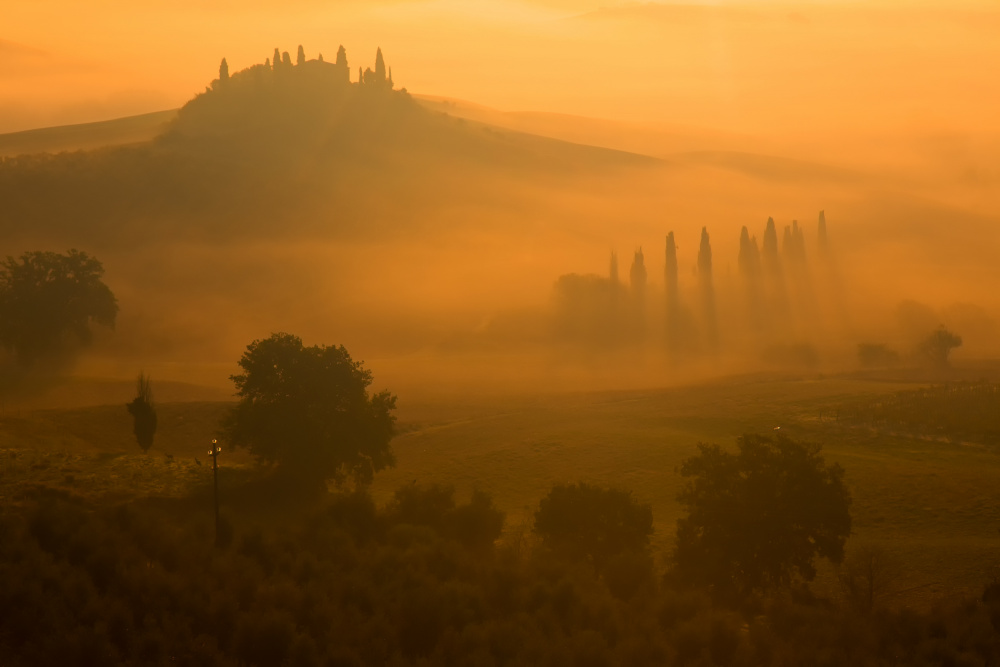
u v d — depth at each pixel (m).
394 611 116.88
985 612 128.88
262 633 103.38
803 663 111.75
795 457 159.88
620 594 145.12
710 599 144.75
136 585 116.56
